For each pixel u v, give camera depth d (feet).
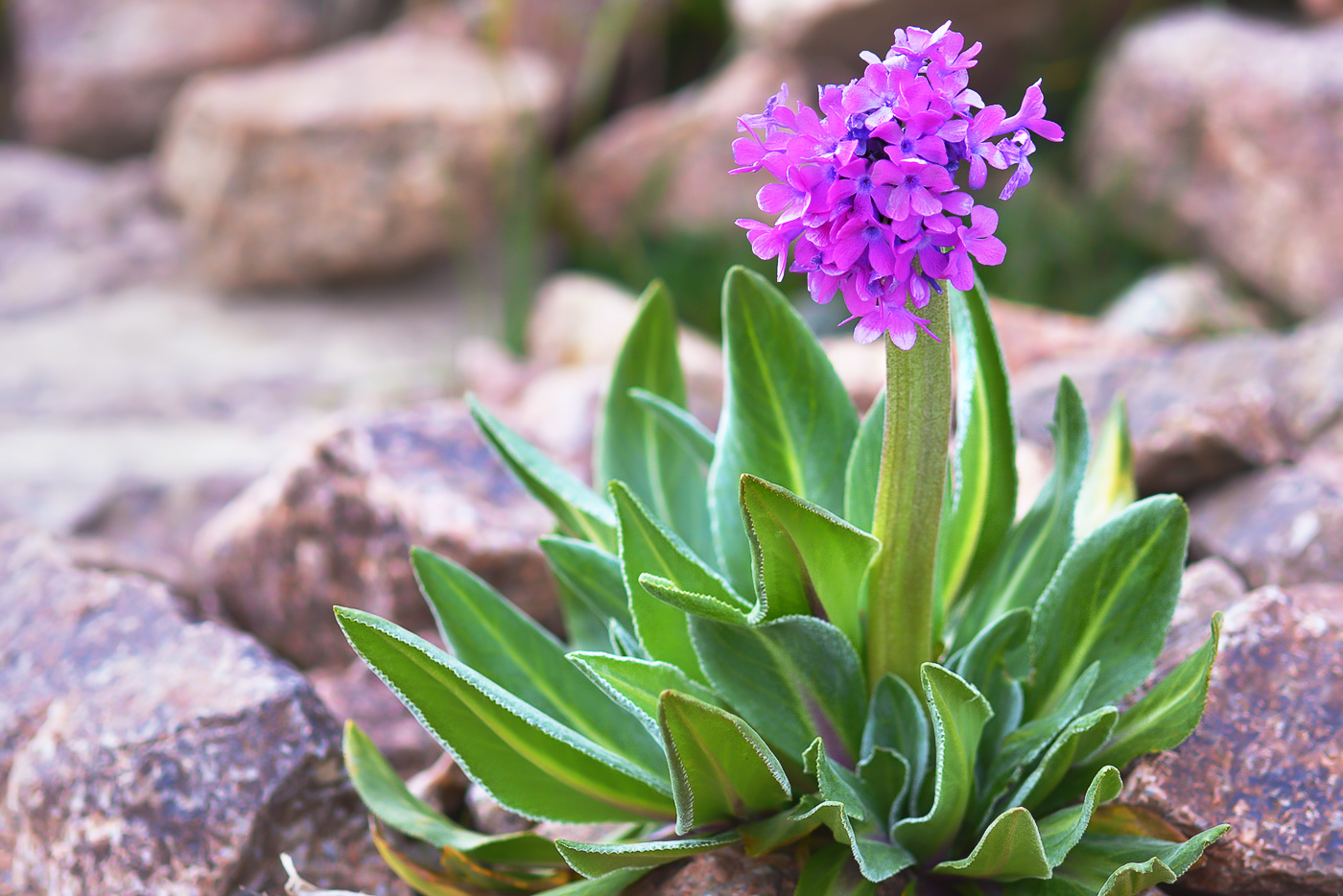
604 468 2.44
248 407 5.15
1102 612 2.20
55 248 6.79
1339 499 2.62
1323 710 2.23
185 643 2.49
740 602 2.16
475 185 6.28
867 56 1.95
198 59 7.75
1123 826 2.20
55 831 2.35
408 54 7.00
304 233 6.24
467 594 2.29
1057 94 6.18
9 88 8.17
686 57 7.23
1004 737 2.18
